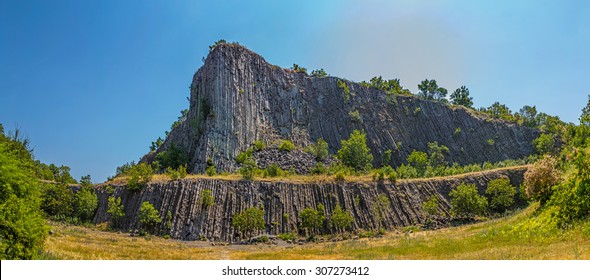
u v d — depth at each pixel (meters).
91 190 85.62
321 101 148.38
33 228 26.66
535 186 47.56
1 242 24.33
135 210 78.81
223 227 76.38
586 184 34.75
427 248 44.59
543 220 38.75
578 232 31.92
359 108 149.00
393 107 152.88
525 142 146.00
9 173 26.84
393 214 83.56
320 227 77.69
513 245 35.62
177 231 74.12
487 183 92.50
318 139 130.12
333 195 84.62
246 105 129.50
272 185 84.88
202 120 123.56
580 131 61.09
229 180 85.19
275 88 144.75
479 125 151.75
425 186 91.75
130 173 88.81
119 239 64.19
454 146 147.75
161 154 123.50
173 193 80.56
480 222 77.81
